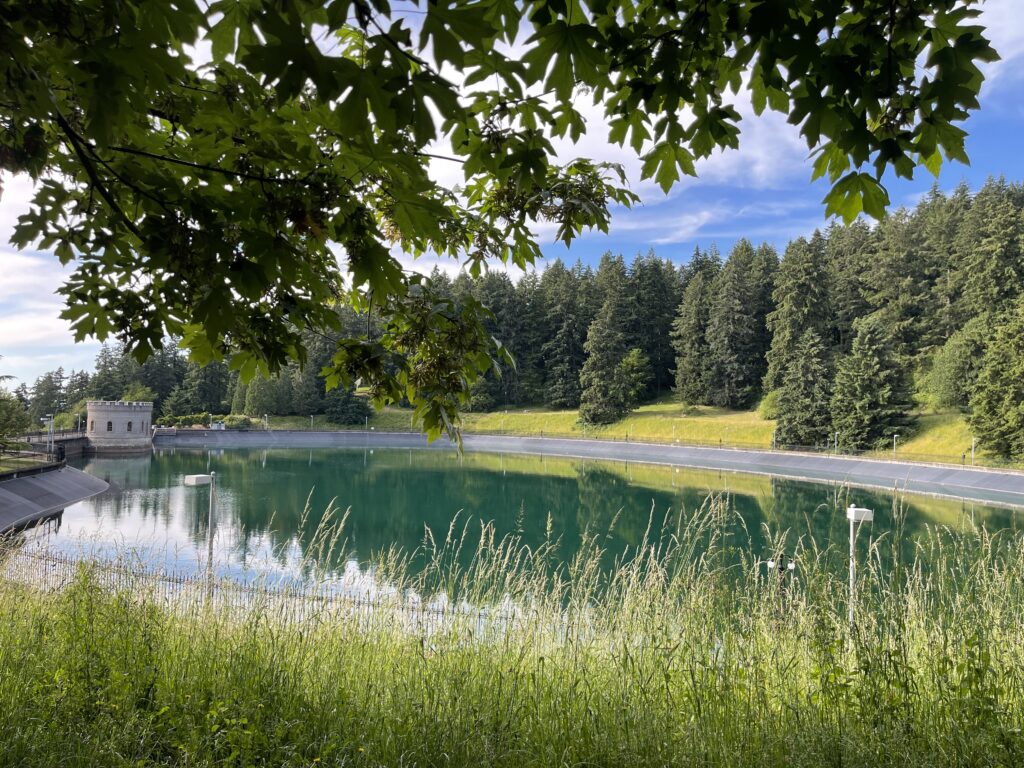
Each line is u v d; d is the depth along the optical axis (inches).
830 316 2549.2
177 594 220.1
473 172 107.2
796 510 1024.9
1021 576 158.1
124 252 119.0
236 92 88.4
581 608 188.2
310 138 90.7
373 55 61.2
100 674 144.3
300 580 242.8
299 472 1932.8
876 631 148.7
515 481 1758.1
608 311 2883.9
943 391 1860.2
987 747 113.2
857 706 125.0
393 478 1817.2
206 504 1300.4
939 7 86.2
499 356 132.4
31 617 181.6
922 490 1497.3
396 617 200.7
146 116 95.0
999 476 1440.7
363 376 121.9
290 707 133.8
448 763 112.4
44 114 79.1
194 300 95.9
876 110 88.8
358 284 96.3
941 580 167.3
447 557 775.1
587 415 2837.1
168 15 71.1
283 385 3233.3
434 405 125.1
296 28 59.6
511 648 166.7
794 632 158.4
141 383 3545.8
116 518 1110.4
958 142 93.7
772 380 2474.2
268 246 88.7
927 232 2354.8
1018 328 1585.9
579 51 80.2
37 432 2413.9
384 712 132.0
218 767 114.6
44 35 74.5
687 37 91.7
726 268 2942.9
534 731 123.3
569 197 128.2
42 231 117.2
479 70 76.2
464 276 3257.9
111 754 112.2
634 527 1055.0
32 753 111.3
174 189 88.3
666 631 158.4
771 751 115.4
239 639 169.3
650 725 123.3
